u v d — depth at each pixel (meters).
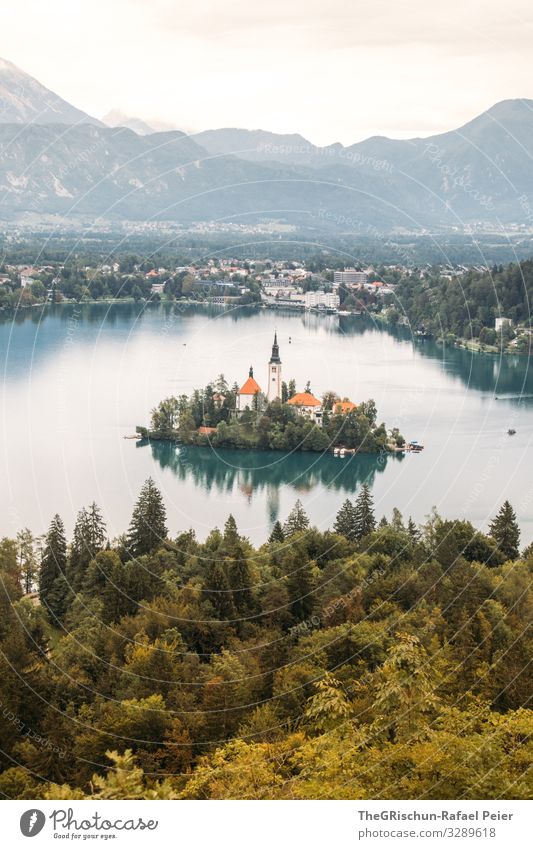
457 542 127.88
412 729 68.88
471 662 84.50
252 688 82.50
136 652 86.62
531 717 68.44
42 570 122.75
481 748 63.62
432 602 100.94
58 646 96.12
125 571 111.12
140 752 74.25
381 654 86.75
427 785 61.72
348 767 63.59
